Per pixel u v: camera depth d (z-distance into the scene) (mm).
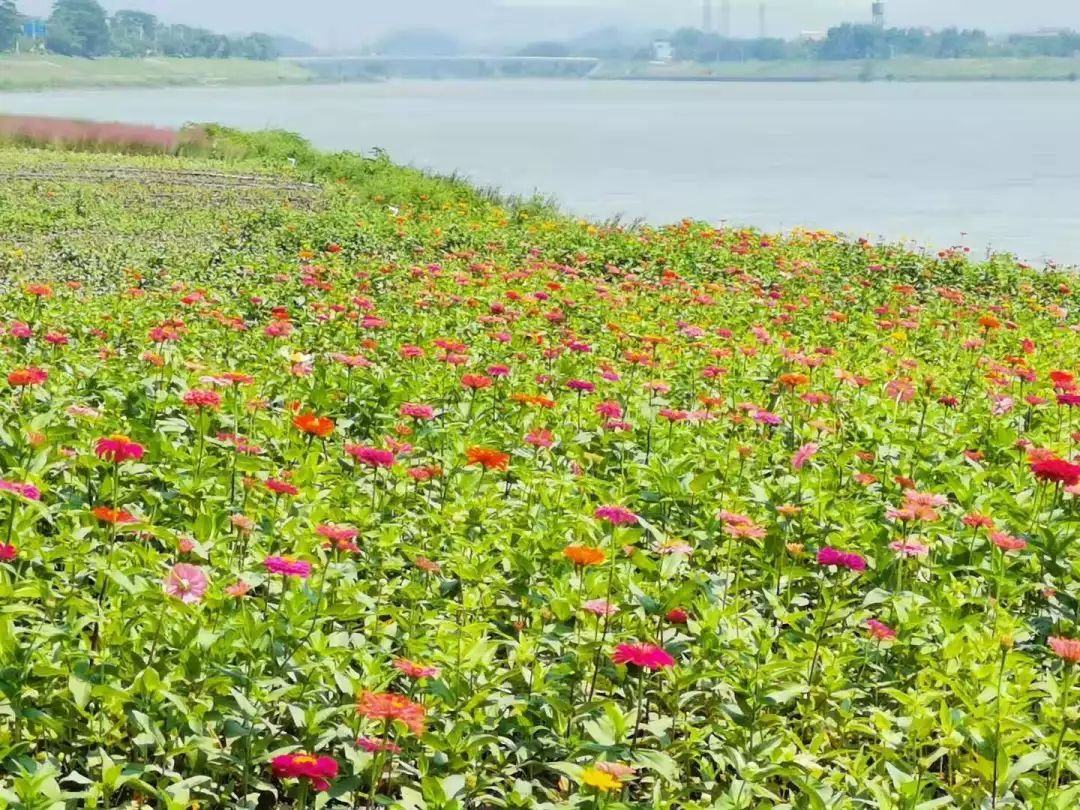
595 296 13797
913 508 5672
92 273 15945
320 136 74500
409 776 4332
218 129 48125
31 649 4219
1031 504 6812
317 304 11258
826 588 5777
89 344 10133
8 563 5121
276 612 4750
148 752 4285
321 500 6309
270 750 4273
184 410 7777
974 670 4641
